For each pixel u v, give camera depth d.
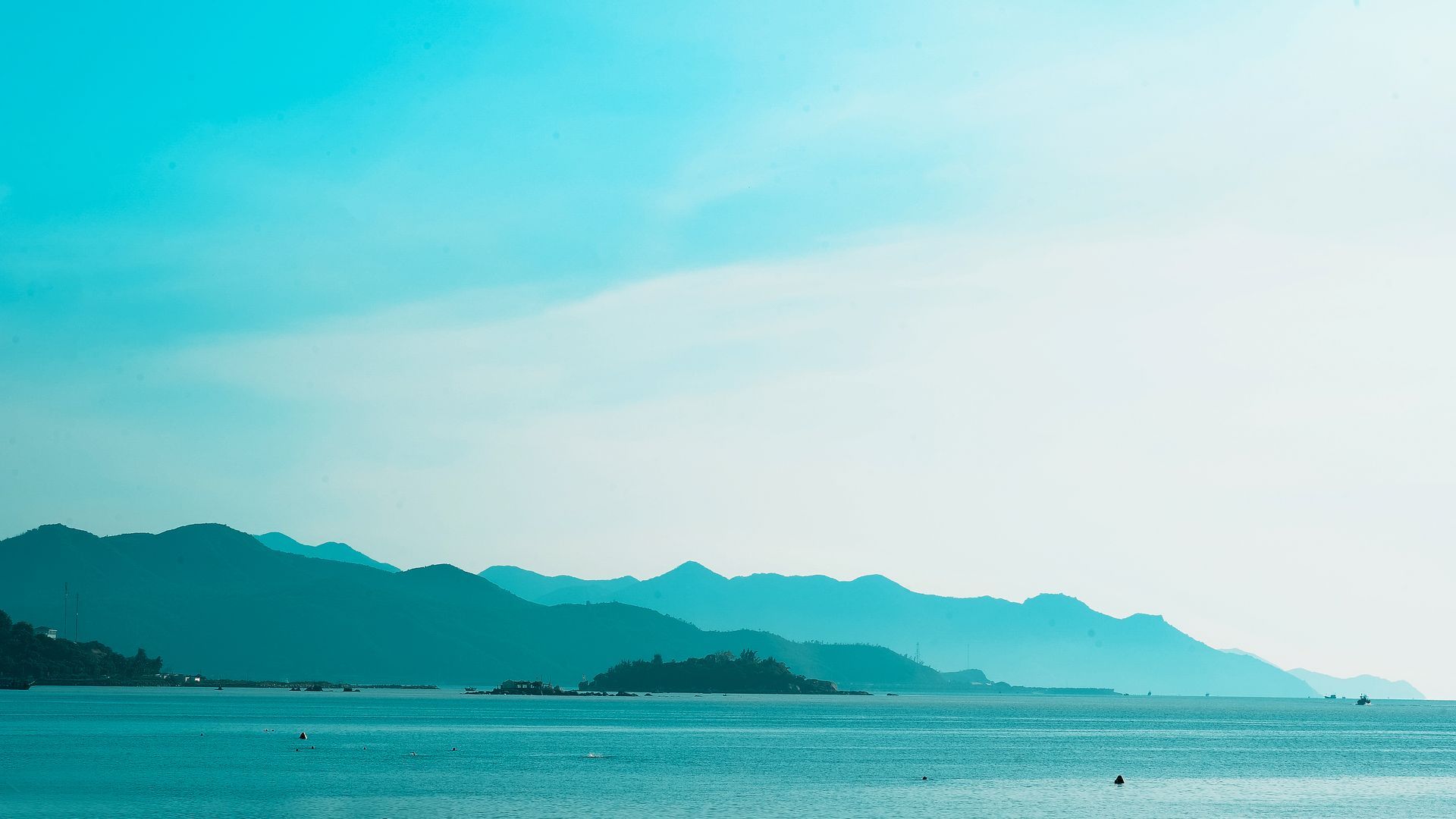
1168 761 143.38
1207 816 92.38
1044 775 121.19
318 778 109.12
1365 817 92.62
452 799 95.00
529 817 86.38
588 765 125.75
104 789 99.75
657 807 92.38
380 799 95.00
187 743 149.50
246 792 98.00
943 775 119.50
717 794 100.56
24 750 136.88
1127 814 92.44
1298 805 99.81
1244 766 137.75
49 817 84.75
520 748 151.62
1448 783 117.69
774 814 89.75
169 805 90.62
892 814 90.25
